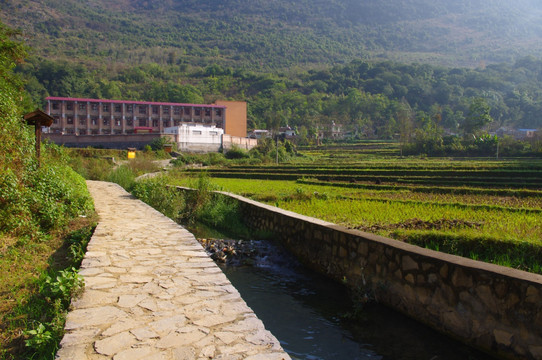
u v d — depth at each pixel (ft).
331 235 26.45
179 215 48.24
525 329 14.15
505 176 98.07
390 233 27.84
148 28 613.93
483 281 15.78
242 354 11.07
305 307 21.93
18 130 33.37
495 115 358.23
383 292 21.04
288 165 148.05
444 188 71.51
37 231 25.61
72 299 14.70
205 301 14.88
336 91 422.41
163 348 11.31
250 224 42.60
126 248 22.63
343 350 17.37
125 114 213.25
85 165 95.04
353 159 195.42
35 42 388.78
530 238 23.93
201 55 535.19
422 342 17.83
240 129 237.86
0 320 14.38
